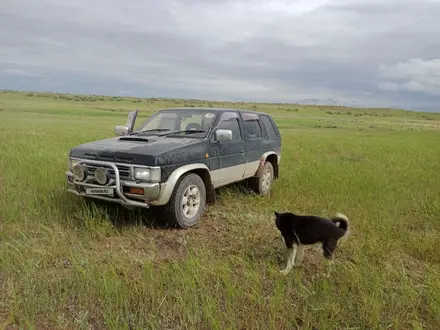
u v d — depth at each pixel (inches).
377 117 4564.5
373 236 221.0
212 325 130.2
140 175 208.1
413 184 368.8
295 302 152.0
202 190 239.6
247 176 299.3
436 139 1066.1
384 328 136.3
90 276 155.4
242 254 192.2
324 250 174.1
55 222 219.0
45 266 167.3
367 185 338.3
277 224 182.2
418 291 164.4
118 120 1531.7
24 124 1047.6
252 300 147.9
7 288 149.4
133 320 134.0
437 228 247.6
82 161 221.3
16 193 260.2
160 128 275.7
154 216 243.0
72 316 135.9
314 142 852.0
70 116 1777.8
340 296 154.6
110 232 212.1
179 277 157.6
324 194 310.0
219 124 265.9
